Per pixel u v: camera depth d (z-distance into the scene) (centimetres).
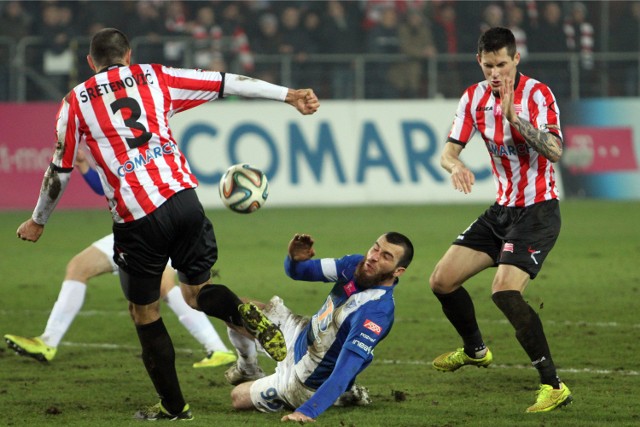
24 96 7338
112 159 2009
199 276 2112
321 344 2084
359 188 7319
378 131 7362
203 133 7169
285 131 7262
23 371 2677
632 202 7438
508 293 2244
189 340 3122
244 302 2083
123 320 3444
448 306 2477
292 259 2166
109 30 2109
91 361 2802
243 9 7762
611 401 2252
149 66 2081
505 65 2306
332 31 7688
